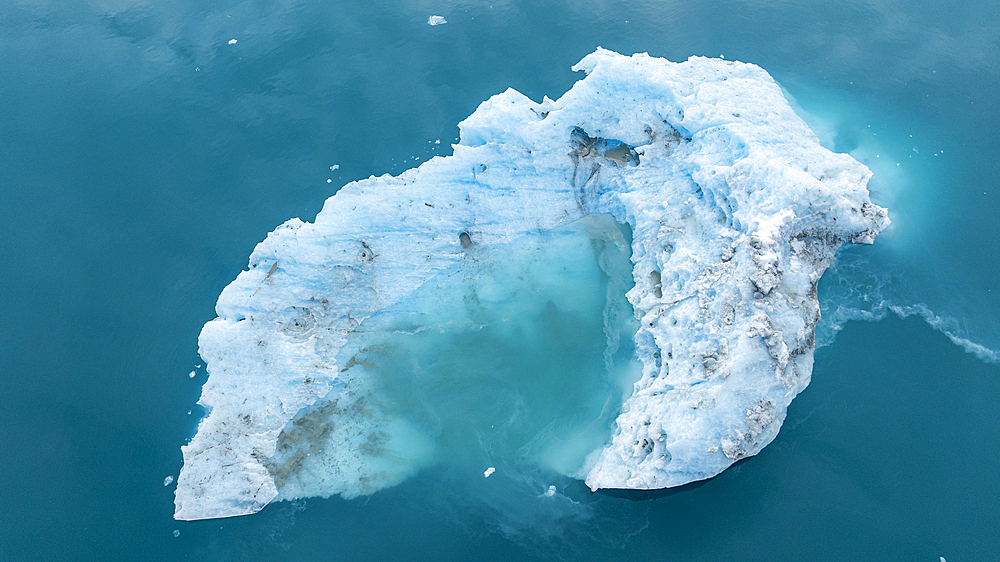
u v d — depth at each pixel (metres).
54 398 30.33
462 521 26.59
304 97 41.03
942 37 41.03
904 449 26.42
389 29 44.44
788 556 24.33
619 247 34.06
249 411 29.50
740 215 30.14
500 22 44.19
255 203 36.59
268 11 46.25
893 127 36.84
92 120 40.69
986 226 32.72
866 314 30.22
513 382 30.66
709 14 43.53
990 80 38.59
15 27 45.94
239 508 27.33
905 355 28.92
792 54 40.88
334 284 32.59
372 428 29.66
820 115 37.56
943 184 34.38
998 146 35.72
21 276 34.22
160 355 31.66
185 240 35.44
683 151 34.03
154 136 39.78
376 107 40.16
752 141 32.19
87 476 28.22
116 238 35.59
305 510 27.38
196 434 29.12
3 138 39.78
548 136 35.03
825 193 30.09
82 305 33.25
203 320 32.78
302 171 37.62
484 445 28.92
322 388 30.56
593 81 35.34
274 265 32.69
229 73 42.69
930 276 31.19
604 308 32.47
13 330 32.38
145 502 27.56
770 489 25.95
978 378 28.09
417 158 37.66
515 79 40.88
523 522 26.36
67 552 26.30
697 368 27.64
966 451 26.22
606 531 25.78
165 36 45.16
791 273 29.16
